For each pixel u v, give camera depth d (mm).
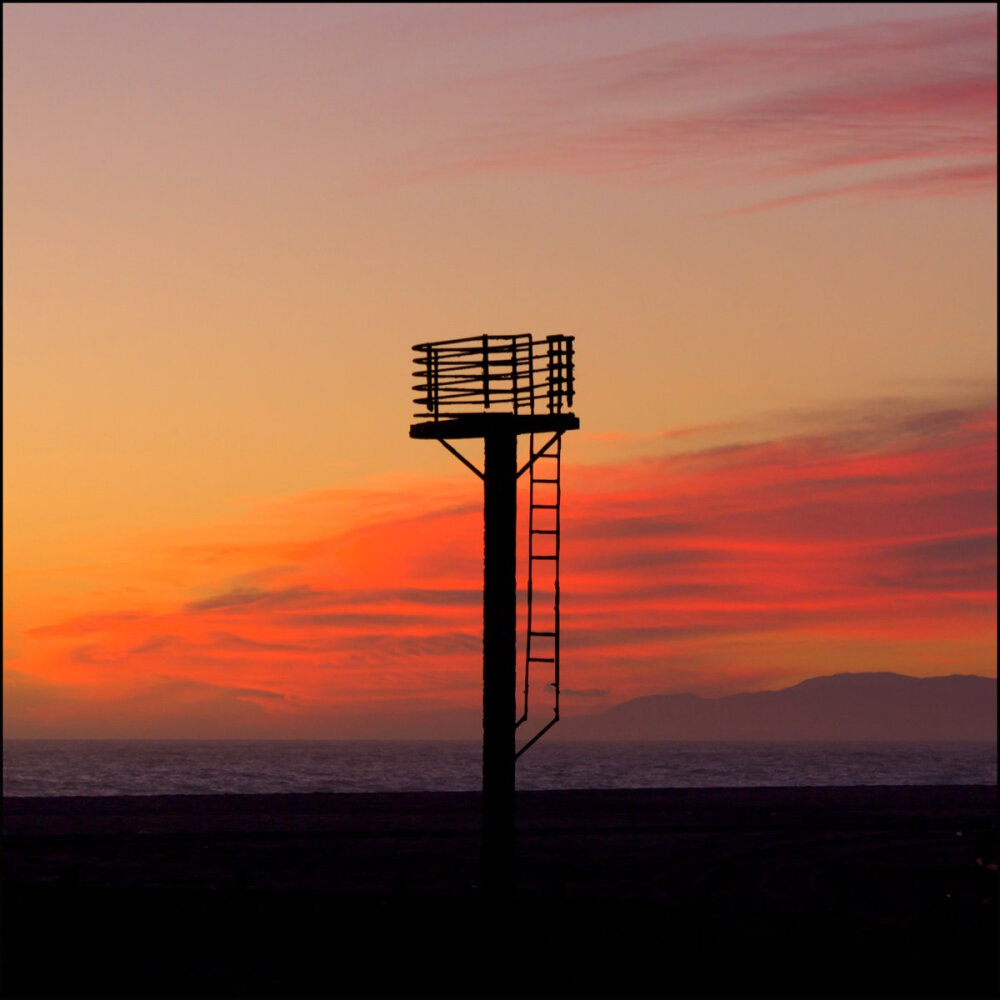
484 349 77562
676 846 126062
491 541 76562
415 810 171250
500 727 75750
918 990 57094
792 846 126750
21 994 54562
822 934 67750
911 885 99438
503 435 76688
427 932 67125
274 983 57531
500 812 75250
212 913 69625
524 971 60281
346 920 68312
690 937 67000
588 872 104750
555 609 76625
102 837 126438
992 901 65812
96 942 64688
